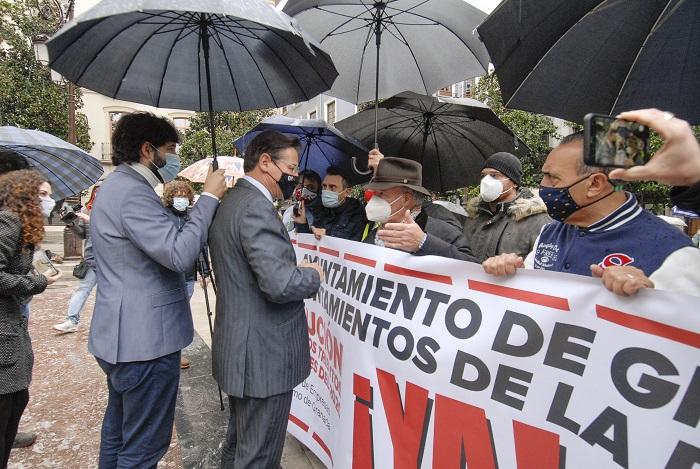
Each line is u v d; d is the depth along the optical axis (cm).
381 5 262
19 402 219
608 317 118
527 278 138
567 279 128
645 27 111
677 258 125
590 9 120
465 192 718
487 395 144
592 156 81
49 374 393
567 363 126
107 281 183
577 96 125
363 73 318
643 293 111
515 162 260
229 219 178
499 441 140
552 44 127
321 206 332
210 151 1471
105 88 223
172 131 201
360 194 727
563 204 144
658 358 108
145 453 193
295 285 171
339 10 287
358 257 205
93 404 337
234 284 179
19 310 213
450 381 156
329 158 346
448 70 298
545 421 129
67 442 286
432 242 179
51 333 511
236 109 248
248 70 237
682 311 105
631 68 114
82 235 503
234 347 177
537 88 130
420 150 326
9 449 221
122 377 185
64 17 1016
